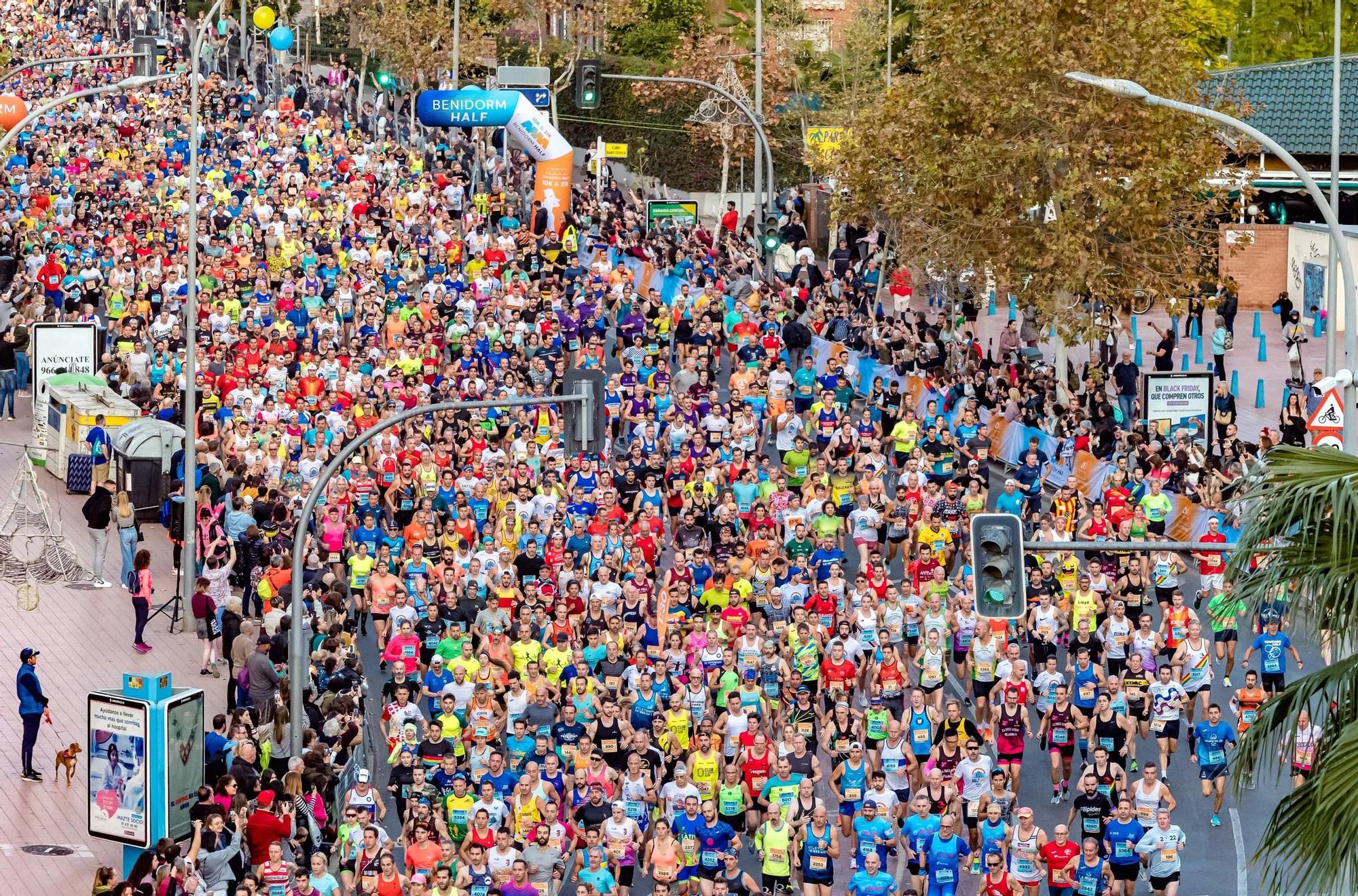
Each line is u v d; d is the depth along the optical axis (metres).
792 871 89.62
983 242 166.00
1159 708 100.75
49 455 148.00
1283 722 61.75
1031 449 129.88
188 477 118.19
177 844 79.56
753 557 111.94
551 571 111.75
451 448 124.56
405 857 89.12
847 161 175.38
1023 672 99.44
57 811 94.88
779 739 102.94
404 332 156.75
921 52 169.88
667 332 166.75
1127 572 110.75
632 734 94.56
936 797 91.56
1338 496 59.03
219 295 166.00
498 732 97.19
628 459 130.25
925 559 113.62
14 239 188.88
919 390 154.12
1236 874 94.50
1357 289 107.44
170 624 120.00
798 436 131.75
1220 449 143.00
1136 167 162.38
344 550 118.31
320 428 125.44
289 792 84.81
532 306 161.00
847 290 191.75
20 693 97.06
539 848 85.62
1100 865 88.62
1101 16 159.75
